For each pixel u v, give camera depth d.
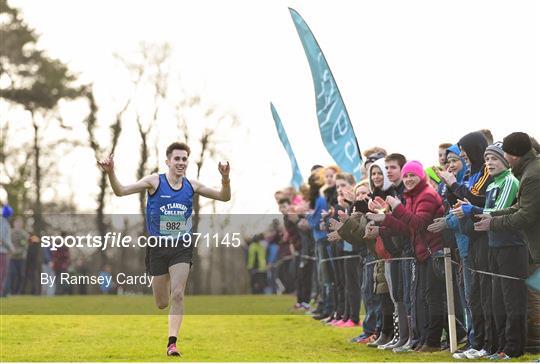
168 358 22.47
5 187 106.44
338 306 32.06
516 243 20.86
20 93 106.00
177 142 23.55
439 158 26.47
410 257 23.81
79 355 23.56
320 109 38.31
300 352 24.22
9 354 23.95
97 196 105.06
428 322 23.42
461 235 21.95
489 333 21.62
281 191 41.59
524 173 20.14
